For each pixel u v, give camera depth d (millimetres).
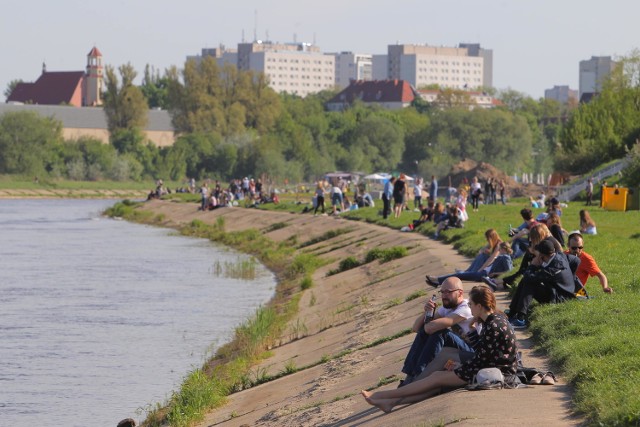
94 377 56938
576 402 27562
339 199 148250
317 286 87062
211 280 100562
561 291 43375
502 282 53906
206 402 46719
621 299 43562
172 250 134875
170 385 54812
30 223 193875
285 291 89812
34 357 62344
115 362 60688
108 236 160500
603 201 138625
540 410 27297
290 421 37312
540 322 40250
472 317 32031
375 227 119438
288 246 127562
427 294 60812
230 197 198375
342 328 59875
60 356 62594
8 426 47375
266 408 42438
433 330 31891
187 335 69062
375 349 48125
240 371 53406
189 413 44875
